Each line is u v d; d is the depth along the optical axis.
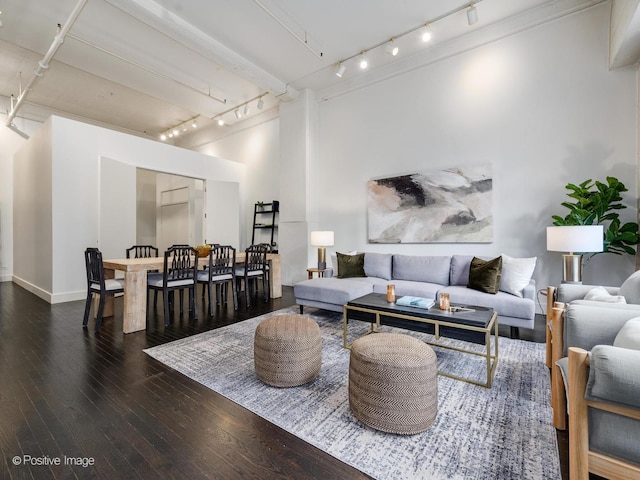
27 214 5.52
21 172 5.86
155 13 3.57
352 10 3.77
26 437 1.54
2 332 3.19
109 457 1.41
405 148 4.84
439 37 4.30
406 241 4.75
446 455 1.41
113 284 3.46
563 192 3.64
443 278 3.85
